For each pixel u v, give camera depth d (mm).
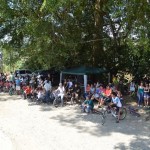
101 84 23406
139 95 20844
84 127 15547
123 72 27781
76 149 12320
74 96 21797
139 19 20125
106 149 12297
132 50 23453
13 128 15477
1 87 28062
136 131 14828
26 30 22266
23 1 21625
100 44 26328
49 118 17500
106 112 18062
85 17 26469
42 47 22781
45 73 31672
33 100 22797
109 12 24578
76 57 26984
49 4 17516
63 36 23547
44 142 13250
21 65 35719
